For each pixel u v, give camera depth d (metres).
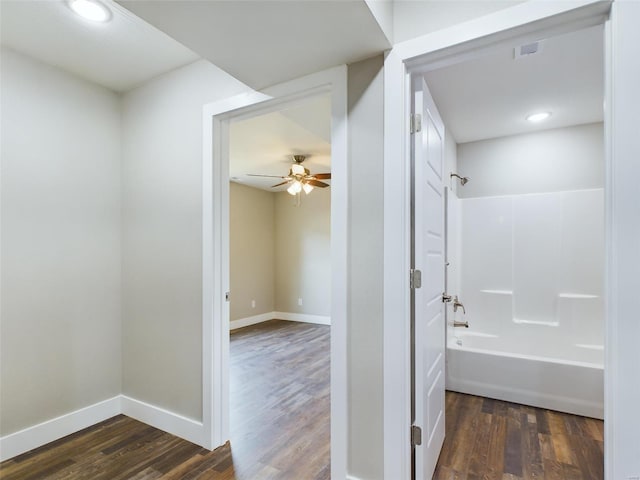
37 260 2.20
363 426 1.66
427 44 1.51
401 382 1.56
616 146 1.19
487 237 3.65
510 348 3.48
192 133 2.26
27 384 2.14
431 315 1.84
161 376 2.38
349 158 1.70
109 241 2.57
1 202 2.05
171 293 2.34
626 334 1.16
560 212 3.36
